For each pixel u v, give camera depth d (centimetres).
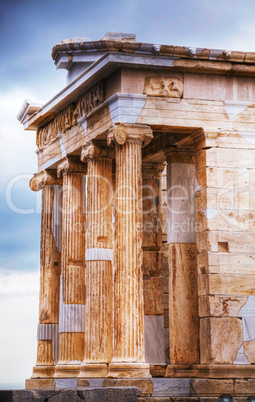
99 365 3562
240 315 3441
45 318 4378
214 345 3384
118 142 3422
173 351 3659
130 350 3338
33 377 4288
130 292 3378
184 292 3738
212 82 3584
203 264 3491
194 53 3478
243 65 3575
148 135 3466
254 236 3525
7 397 2800
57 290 4422
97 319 3638
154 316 4141
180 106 3525
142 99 3484
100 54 3666
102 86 3628
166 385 3378
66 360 3944
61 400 2820
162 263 4369
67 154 4100
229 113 3581
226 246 3488
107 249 3725
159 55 3462
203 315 3462
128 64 3450
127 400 2873
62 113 4159
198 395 3275
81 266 4084
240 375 3369
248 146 3581
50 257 4444
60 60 3919
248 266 3491
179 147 3903
